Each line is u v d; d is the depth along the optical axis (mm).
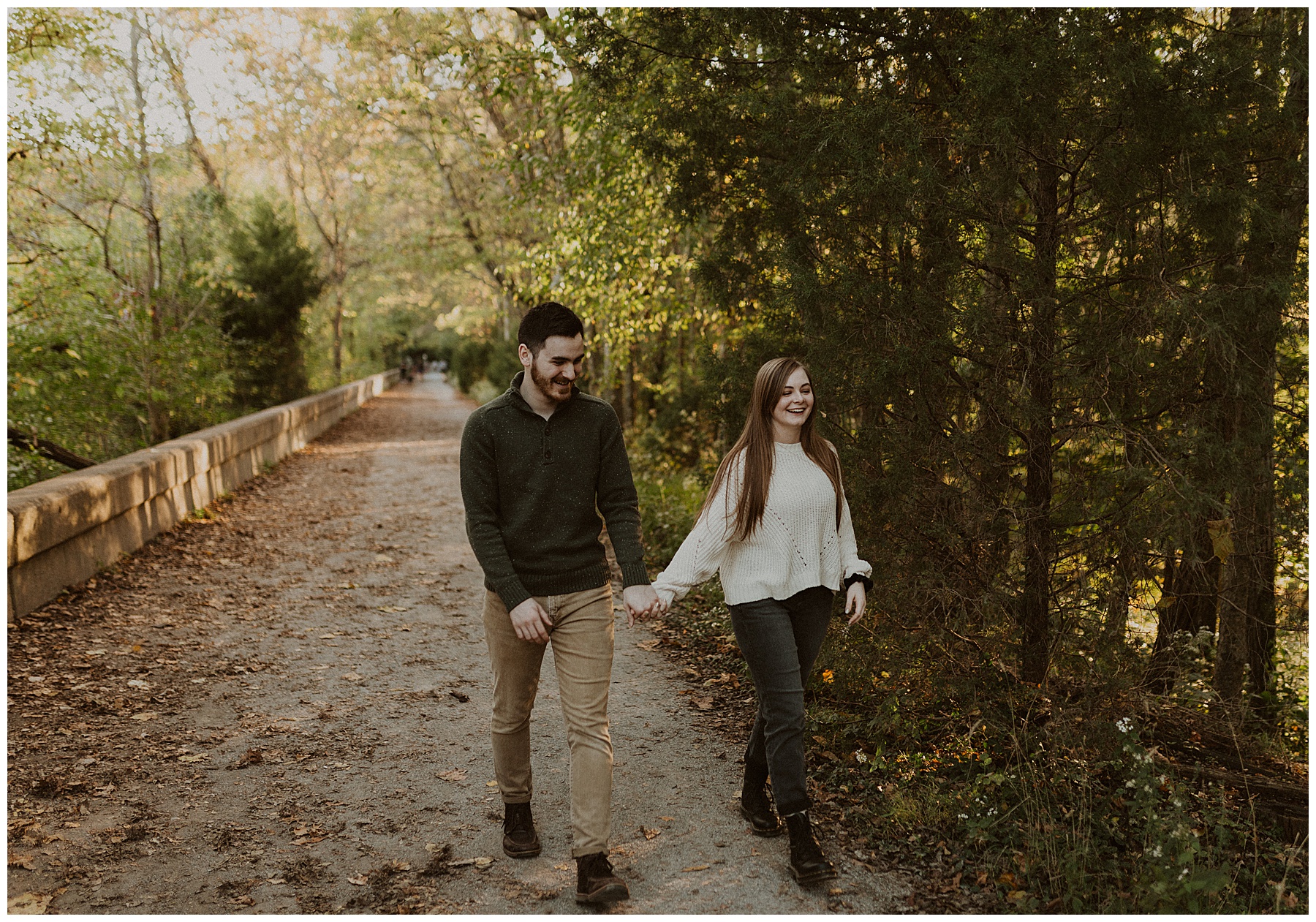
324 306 30922
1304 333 3375
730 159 4203
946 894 2738
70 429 12359
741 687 4652
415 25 14539
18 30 9891
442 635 5531
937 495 3596
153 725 4039
